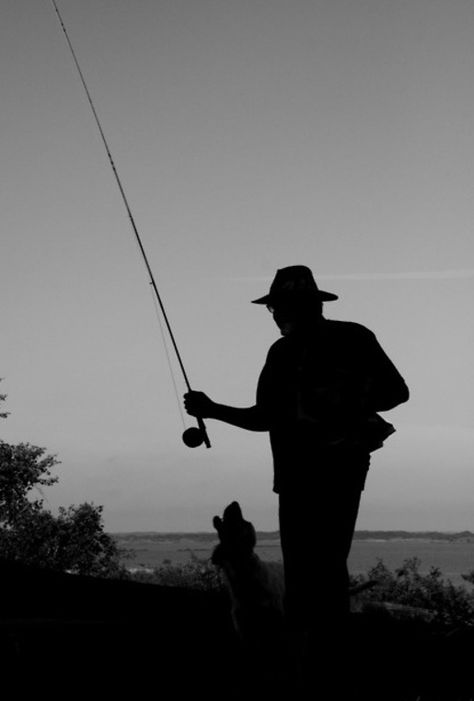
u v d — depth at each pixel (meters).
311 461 4.05
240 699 4.99
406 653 5.41
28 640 5.25
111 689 5.11
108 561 47.00
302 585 4.04
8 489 44.53
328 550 4.01
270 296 4.31
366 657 5.28
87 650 5.33
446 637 5.83
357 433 4.06
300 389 4.16
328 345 4.20
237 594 5.33
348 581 4.07
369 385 4.14
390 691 5.00
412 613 7.65
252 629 5.28
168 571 36.38
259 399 4.40
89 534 46.25
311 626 4.03
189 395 4.66
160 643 5.66
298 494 4.07
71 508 46.78
